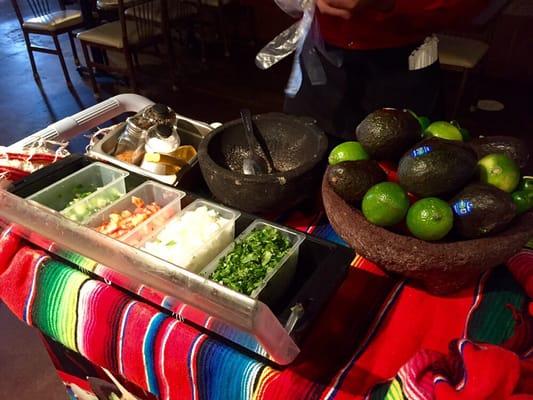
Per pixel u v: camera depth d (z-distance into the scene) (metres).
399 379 0.54
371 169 0.63
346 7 0.80
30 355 1.52
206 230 0.73
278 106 3.05
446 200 0.61
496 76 3.25
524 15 2.99
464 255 0.56
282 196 0.75
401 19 0.98
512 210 0.56
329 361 0.60
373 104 1.11
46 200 0.84
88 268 0.74
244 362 0.60
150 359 0.67
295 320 0.57
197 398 0.67
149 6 3.19
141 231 0.76
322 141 0.81
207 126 1.05
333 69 1.09
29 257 0.79
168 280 0.60
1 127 2.93
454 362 0.55
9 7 5.11
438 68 1.12
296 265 0.70
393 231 0.62
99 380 0.94
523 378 0.52
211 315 0.57
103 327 0.71
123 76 3.50
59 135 1.05
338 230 0.64
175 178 0.87
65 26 3.27
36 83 3.48
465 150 0.59
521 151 0.67
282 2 0.90
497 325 0.63
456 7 0.96
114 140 1.02
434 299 0.68
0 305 1.69
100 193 0.85
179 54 3.84
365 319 0.65
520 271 0.68
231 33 4.01
